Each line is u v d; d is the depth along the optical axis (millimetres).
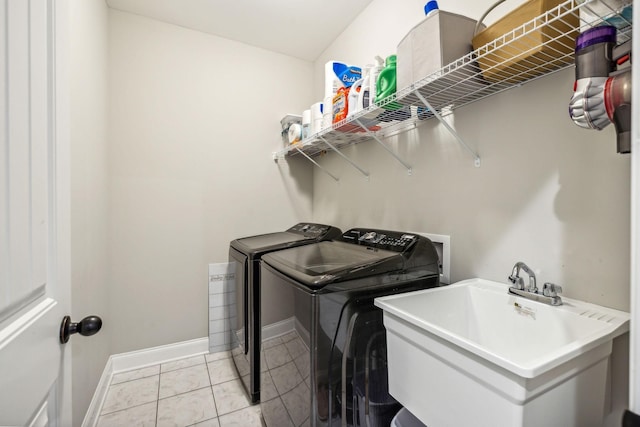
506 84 1124
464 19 1069
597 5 691
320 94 2691
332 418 1088
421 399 883
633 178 440
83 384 1407
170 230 2248
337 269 1156
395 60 1320
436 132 1486
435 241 1484
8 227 481
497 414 661
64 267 712
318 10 2074
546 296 953
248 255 1735
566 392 693
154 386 1906
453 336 742
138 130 2137
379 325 1174
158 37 2199
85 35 1465
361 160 2080
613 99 617
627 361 845
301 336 1134
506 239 1171
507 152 1165
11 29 491
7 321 478
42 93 612
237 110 2486
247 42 2494
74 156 1260
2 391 451
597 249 916
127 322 2111
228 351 2387
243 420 1602
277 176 2654
